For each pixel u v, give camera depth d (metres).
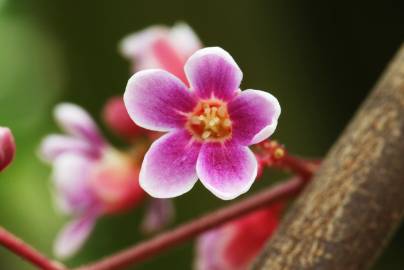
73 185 0.15
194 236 0.12
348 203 0.11
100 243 0.22
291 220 0.11
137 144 0.15
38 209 0.22
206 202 0.23
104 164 0.15
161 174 0.11
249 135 0.11
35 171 0.23
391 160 0.11
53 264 0.12
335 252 0.11
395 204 0.11
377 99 0.12
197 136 0.11
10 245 0.12
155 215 0.15
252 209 0.12
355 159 0.11
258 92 0.11
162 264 0.22
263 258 0.11
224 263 0.14
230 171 0.11
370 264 0.11
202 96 0.11
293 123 0.23
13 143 0.11
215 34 0.23
